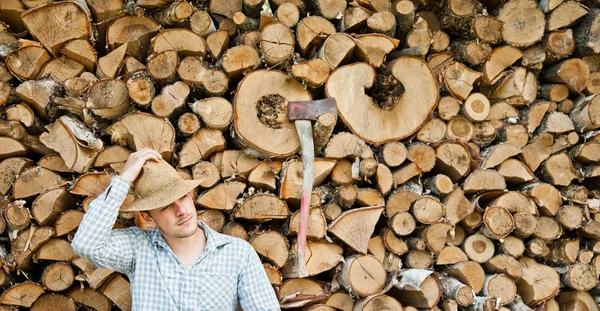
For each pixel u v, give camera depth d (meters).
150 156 2.18
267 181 2.80
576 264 3.12
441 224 2.92
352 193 2.84
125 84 2.73
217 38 2.97
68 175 2.80
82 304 2.76
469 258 3.02
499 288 2.96
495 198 3.11
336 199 2.89
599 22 3.31
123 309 2.76
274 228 2.89
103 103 2.68
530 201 3.08
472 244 3.03
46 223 2.69
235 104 2.79
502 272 3.02
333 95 2.92
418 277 2.78
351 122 2.95
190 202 2.17
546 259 3.22
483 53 3.16
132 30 2.96
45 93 2.73
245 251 2.28
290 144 2.82
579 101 3.39
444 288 2.96
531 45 3.27
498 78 3.20
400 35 3.19
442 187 2.96
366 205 2.91
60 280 2.67
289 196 2.79
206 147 2.79
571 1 3.26
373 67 3.02
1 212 2.66
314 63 2.85
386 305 2.79
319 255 2.84
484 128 3.16
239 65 2.86
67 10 2.84
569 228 3.14
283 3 3.04
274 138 2.81
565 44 3.26
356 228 2.84
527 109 3.30
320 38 2.98
